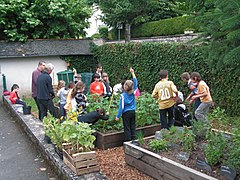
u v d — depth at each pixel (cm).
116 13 1917
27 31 1723
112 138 577
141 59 1208
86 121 569
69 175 389
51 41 1664
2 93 1483
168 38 1562
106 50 1502
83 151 420
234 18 331
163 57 1073
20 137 703
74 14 1827
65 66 1627
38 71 826
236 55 344
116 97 812
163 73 610
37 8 1714
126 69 1325
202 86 616
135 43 1251
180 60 984
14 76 1508
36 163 514
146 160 416
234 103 791
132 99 575
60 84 823
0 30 1648
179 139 450
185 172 348
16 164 516
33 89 830
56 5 1712
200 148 428
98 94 822
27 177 454
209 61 417
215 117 500
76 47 1666
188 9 473
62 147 446
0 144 652
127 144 460
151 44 1139
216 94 848
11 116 992
